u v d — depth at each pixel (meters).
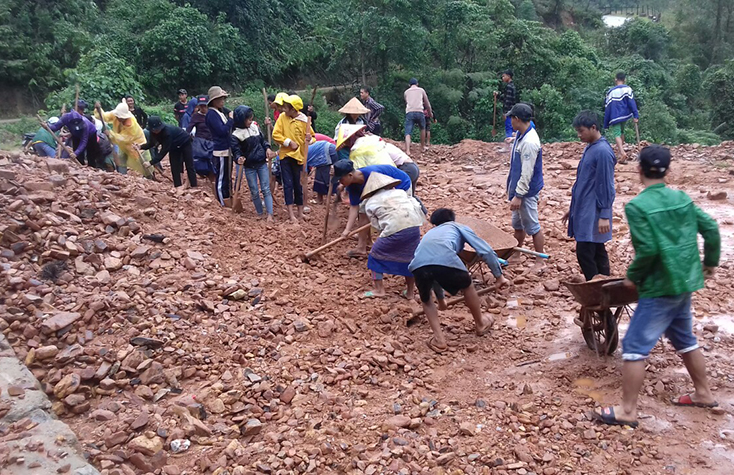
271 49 26.83
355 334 5.66
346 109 8.76
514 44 26.48
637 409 4.48
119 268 5.93
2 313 4.84
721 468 3.86
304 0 30.58
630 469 3.90
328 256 7.51
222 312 5.60
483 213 9.51
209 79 23.78
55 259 5.70
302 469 3.86
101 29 22.09
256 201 8.60
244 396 4.58
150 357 4.80
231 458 3.91
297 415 4.41
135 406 4.37
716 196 9.28
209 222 7.56
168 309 5.39
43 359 4.54
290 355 5.15
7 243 5.63
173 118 18.30
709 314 5.93
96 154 9.32
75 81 17.17
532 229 7.14
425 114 14.50
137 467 3.82
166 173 10.98
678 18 50.00
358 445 4.09
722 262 7.11
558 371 5.10
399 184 6.55
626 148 12.50
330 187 7.65
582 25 50.97
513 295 6.67
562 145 13.45
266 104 9.41
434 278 5.32
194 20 22.91
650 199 4.10
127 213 6.94
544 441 4.19
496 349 5.53
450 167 12.92
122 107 9.30
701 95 38.97
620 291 4.65
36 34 20.36
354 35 23.91
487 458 4.00
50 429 3.77
